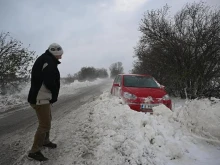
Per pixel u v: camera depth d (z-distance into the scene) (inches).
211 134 183.8
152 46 451.5
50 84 145.6
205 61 364.2
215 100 231.0
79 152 161.2
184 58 385.7
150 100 254.7
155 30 441.1
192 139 177.2
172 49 395.5
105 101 313.9
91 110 290.8
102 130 195.8
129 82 308.0
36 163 148.8
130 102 255.1
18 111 332.2
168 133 180.1
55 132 211.3
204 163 146.3
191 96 374.0
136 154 148.3
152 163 141.7
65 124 238.5
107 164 140.9
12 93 492.7
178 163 145.4
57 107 359.3
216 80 368.5
